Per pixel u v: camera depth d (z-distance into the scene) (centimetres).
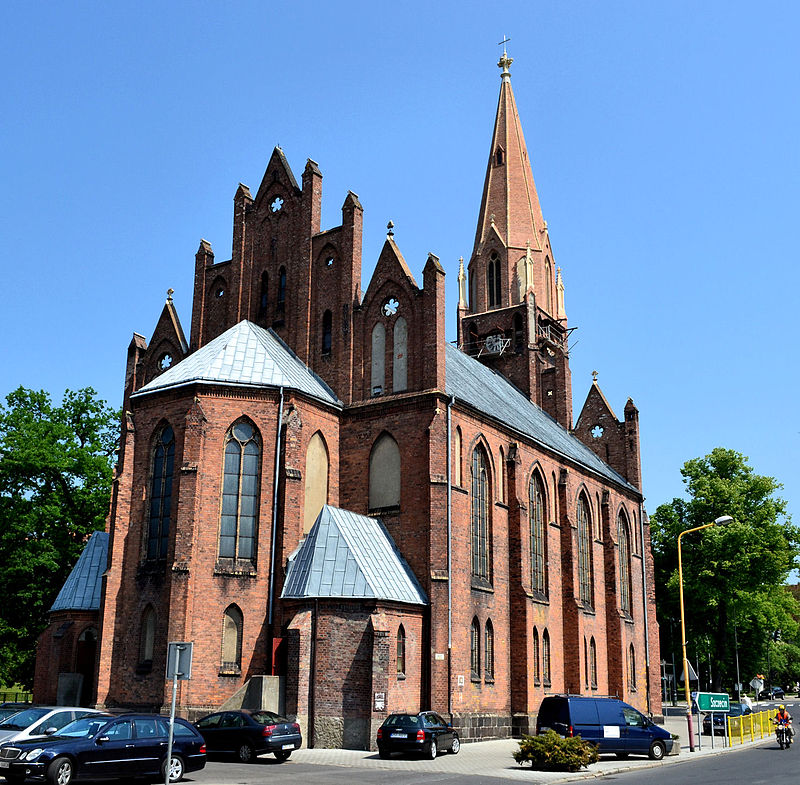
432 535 4534
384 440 4862
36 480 6419
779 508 8719
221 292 5741
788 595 9212
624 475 7619
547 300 8144
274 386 4591
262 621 4288
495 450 5288
